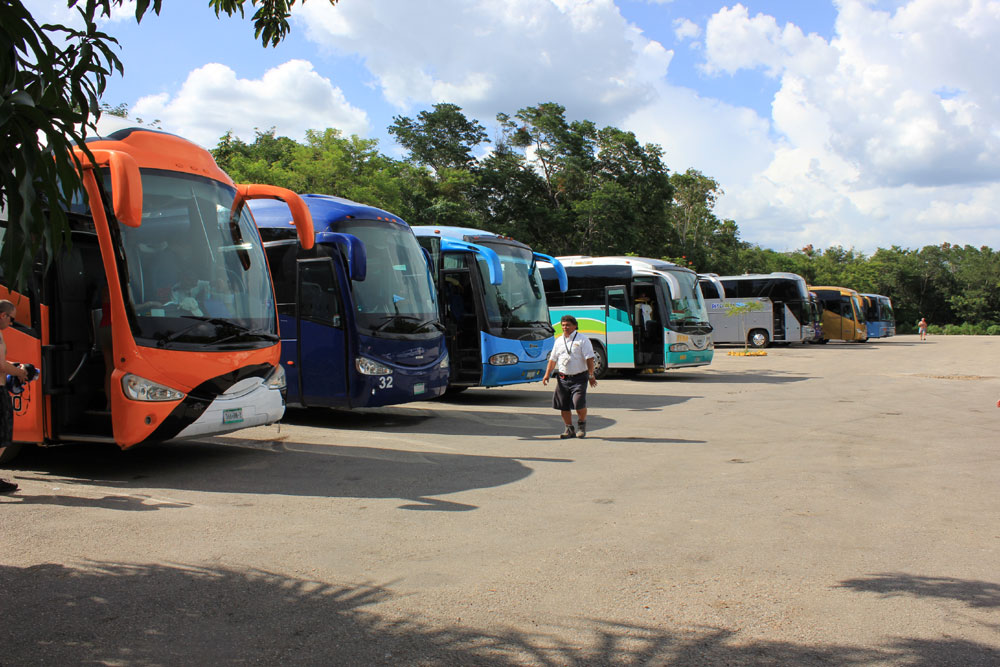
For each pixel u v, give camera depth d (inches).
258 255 362.3
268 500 278.4
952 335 2817.4
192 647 152.2
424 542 225.3
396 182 1647.4
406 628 162.1
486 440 422.9
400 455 373.7
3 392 267.0
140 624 163.5
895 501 274.8
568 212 2402.8
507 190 2422.5
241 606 173.9
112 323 303.6
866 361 1141.1
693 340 844.0
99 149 311.1
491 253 553.9
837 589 185.5
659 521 248.5
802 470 332.2
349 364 450.3
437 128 2447.1
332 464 349.1
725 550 216.7
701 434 442.3
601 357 844.6
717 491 292.0
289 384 471.2
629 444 407.5
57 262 318.7
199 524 243.8
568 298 870.4
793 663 145.5
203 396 319.0
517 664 145.0
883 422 488.4
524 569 200.5
